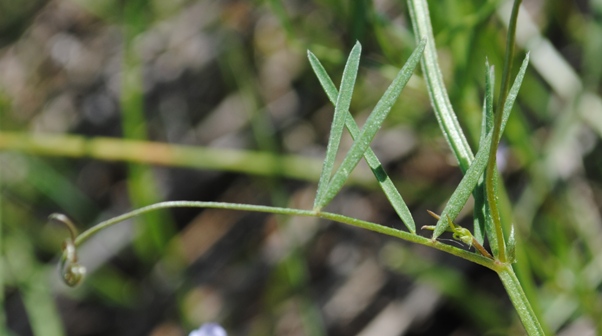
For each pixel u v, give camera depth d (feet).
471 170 0.52
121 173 1.42
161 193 1.34
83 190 1.40
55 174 1.32
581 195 0.99
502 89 0.50
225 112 1.36
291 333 1.18
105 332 1.31
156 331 1.26
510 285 0.53
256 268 1.26
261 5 1.07
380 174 0.53
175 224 1.36
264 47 1.28
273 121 1.27
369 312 1.15
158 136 1.39
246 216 1.32
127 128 1.09
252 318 1.23
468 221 1.03
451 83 0.77
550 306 0.89
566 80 0.94
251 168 1.08
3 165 1.34
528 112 1.04
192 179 1.35
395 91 0.52
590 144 1.03
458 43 0.75
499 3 0.73
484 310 0.99
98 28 1.57
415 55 0.52
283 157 1.08
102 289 1.29
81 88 1.52
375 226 0.52
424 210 1.11
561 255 0.87
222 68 1.33
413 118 0.95
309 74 1.26
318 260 1.22
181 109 1.40
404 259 1.07
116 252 1.32
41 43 1.60
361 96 1.09
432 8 0.73
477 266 1.08
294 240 1.08
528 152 0.86
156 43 1.44
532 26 0.90
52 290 1.30
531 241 0.92
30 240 1.30
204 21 1.42
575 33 1.06
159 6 1.44
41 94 1.55
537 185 0.89
